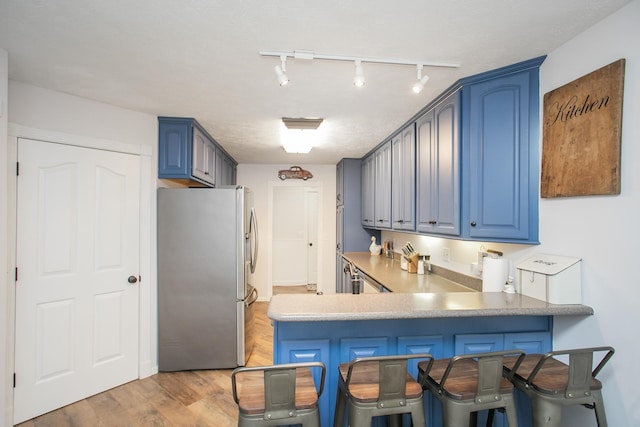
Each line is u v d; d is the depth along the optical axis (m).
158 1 1.25
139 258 2.61
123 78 1.96
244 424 1.19
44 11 1.32
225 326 2.80
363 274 3.26
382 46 1.58
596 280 1.43
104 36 1.51
